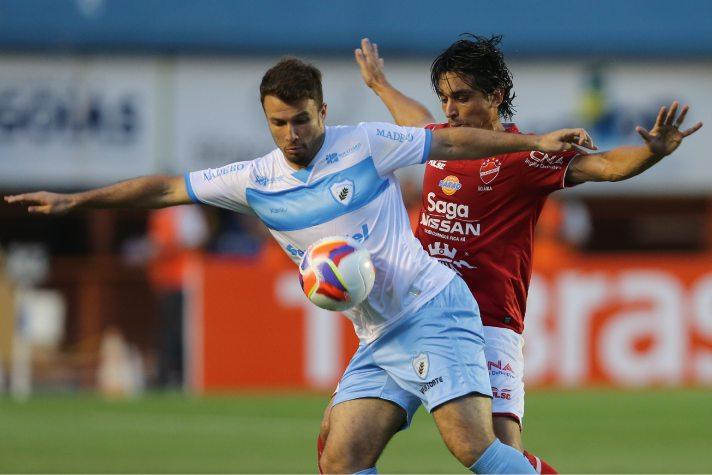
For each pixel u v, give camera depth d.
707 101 65.31
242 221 57.16
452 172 22.73
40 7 63.09
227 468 30.45
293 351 48.97
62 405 45.81
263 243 55.75
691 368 49.66
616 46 65.00
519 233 22.77
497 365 22.55
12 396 50.12
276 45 63.75
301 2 64.62
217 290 49.12
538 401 45.31
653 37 65.31
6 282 51.25
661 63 65.19
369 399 21.23
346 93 63.69
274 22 64.12
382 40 64.06
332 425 21.31
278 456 32.62
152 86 63.22
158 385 50.56
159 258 49.66
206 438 36.34
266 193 20.81
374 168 20.62
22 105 62.31
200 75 63.44
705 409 42.84
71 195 20.86
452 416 20.38
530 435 36.88
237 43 63.59
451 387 20.42
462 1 65.12
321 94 20.05
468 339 20.88
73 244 67.81
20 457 32.53
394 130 20.70
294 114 19.61
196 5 64.00
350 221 20.64
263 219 21.12
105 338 54.84
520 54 64.56
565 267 49.22
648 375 49.50
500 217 22.62
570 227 54.38
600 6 65.75
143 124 63.06
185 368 49.44
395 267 20.83
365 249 20.34
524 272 23.03
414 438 36.50
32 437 36.72
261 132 63.81
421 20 64.75
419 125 24.88
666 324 49.59
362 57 26.19
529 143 19.86
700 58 65.31
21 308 51.12
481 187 22.52
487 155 20.30
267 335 48.97
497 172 22.38
